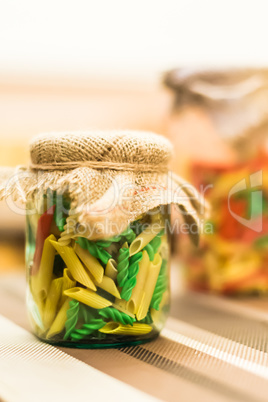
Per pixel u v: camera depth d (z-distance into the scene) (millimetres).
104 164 343
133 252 344
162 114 542
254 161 487
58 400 286
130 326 351
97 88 699
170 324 424
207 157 495
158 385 306
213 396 294
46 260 350
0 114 688
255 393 299
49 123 704
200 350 363
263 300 500
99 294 344
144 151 350
